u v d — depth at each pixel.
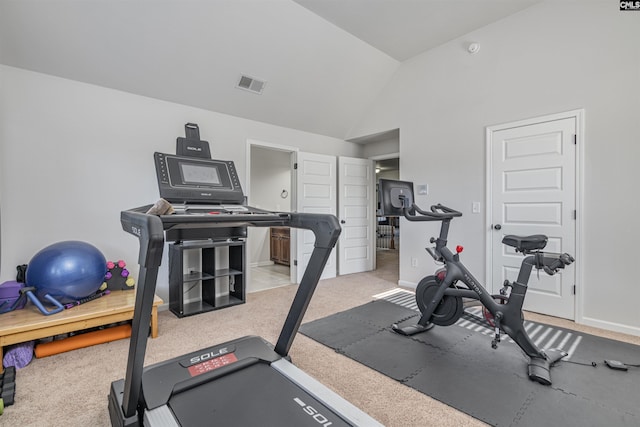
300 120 4.50
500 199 3.43
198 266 3.59
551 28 3.06
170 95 3.36
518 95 3.29
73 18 2.48
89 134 2.94
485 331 2.75
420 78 4.13
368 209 5.50
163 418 1.26
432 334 2.68
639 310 2.63
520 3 3.12
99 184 3.00
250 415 1.29
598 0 2.81
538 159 3.16
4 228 2.56
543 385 1.90
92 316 2.36
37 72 2.69
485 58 3.52
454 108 3.80
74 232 2.87
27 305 2.46
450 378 1.99
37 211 2.70
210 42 3.06
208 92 3.52
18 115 2.61
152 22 2.72
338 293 4.00
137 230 1.21
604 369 2.08
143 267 1.16
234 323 2.95
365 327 2.84
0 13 2.29
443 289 2.59
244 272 3.58
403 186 2.81
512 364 2.16
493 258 3.48
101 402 1.77
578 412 1.65
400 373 2.05
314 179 4.81
